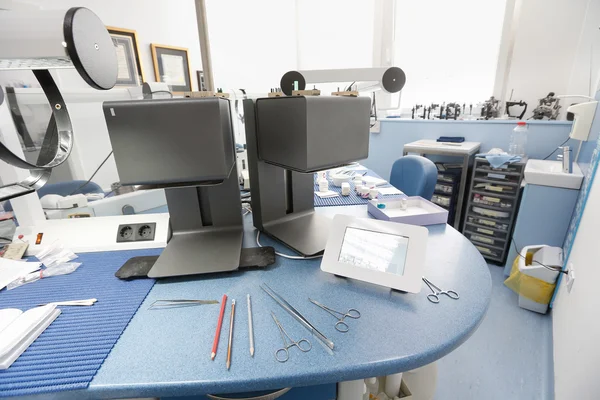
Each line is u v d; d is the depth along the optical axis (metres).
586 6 2.17
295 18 3.57
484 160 2.13
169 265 0.80
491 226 2.20
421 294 0.70
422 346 0.56
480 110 2.74
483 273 0.78
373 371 0.53
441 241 0.95
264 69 3.41
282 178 1.02
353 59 3.40
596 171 1.38
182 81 2.78
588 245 1.23
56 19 0.55
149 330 0.61
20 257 0.90
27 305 0.69
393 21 3.03
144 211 1.20
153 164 0.71
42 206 1.10
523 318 1.68
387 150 3.11
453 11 2.70
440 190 2.51
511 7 2.42
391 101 3.20
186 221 0.98
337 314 0.65
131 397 0.50
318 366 0.52
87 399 0.50
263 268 0.82
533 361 1.42
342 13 3.33
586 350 0.98
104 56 0.66
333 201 1.35
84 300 0.70
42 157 0.82
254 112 0.89
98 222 0.99
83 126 1.29
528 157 2.33
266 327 0.62
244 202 1.30
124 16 2.30
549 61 2.39
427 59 2.96
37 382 0.49
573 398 0.98
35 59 0.60
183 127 0.68
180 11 2.70
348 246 0.77
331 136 0.76
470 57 2.73
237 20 3.04
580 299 1.17
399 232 0.73
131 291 0.73
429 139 2.81
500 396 1.26
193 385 0.50
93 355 0.54
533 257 1.81
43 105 1.03
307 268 0.82
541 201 1.81
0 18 0.54
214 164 0.72
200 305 0.68
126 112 0.66
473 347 1.50
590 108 1.65
